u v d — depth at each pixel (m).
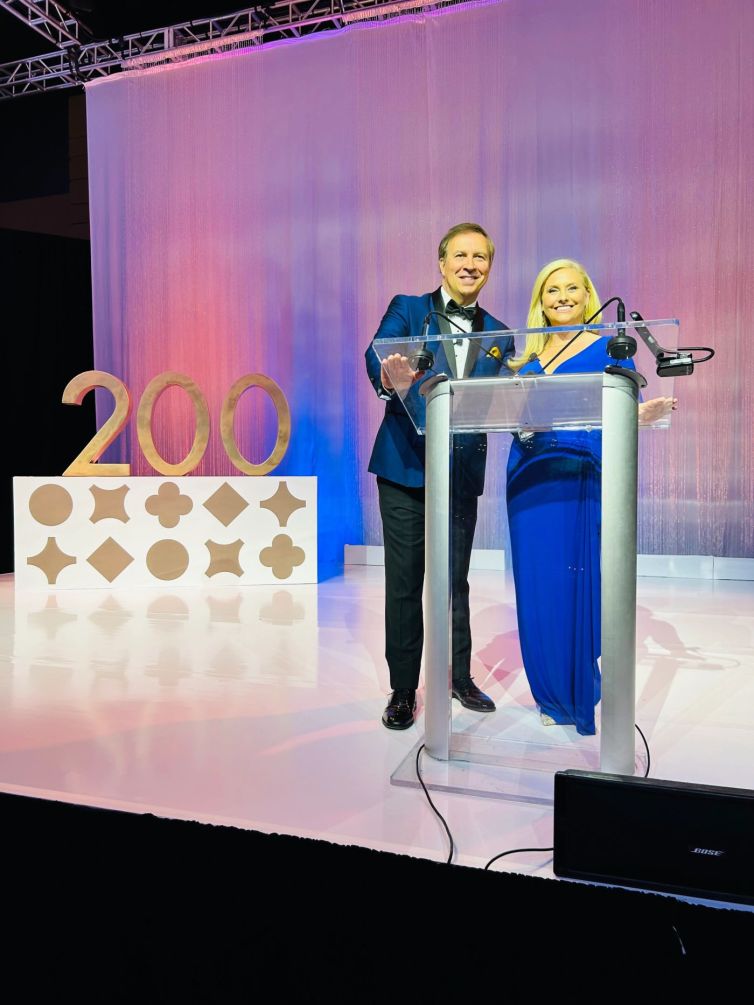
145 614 3.87
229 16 5.73
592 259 5.28
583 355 1.86
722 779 1.81
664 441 5.24
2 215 6.62
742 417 5.09
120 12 5.62
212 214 6.10
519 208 5.41
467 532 1.87
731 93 4.97
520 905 1.26
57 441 6.47
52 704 2.40
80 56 6.08
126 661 2.94
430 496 1.82
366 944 1.16
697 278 5.10
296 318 5.98
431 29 5.50
